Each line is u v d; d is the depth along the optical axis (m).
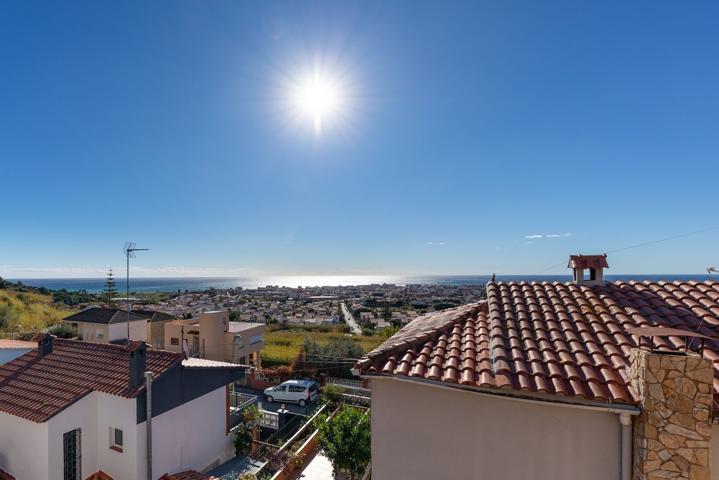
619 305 6.70
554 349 5.57
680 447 4.22
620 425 4.75
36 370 13.97
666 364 4.34
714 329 5.68
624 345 5.45
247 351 27.45
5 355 19.30
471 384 5.08
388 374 5.66
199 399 13.48
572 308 6.68
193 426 13.17
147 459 11.40
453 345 6.03
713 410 4.34
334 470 11.99
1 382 13.55
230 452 14.71
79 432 11.77
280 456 13.78
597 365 5.09
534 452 5.11
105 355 14.30
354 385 23.33
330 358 25.75
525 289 7.69
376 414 5.89
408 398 5.75
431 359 5.84
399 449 5.74
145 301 70.12
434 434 5.58
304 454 14.07
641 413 4.44
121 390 11.66
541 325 6.16
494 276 8.38
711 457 4.52
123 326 28.09
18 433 11.60
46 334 15.57
